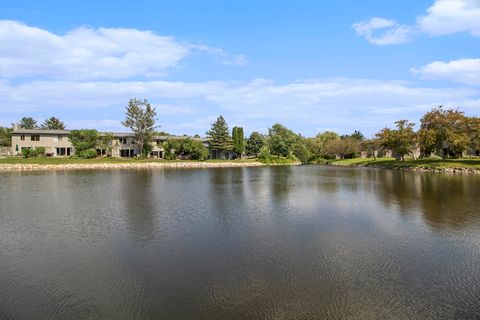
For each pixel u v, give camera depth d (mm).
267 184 42469
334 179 49844
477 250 15070
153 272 12539
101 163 78812
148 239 16828
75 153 88000
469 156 84938
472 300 10445
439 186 38938
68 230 18578
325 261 13648
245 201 28484
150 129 95875
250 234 17719
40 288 11289
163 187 38594
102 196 31062
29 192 33531
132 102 94000
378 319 9352
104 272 12570
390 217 21859
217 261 13656
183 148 98312
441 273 12477
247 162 104250
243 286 11305
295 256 14242
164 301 10328
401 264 13359
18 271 12758
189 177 53094
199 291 10961
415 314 9625
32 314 9633
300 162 125438
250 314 9547
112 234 17734
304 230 18547
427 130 72000
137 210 24250
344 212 23609
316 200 29062
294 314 9562
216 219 21344
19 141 84938
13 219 21234
